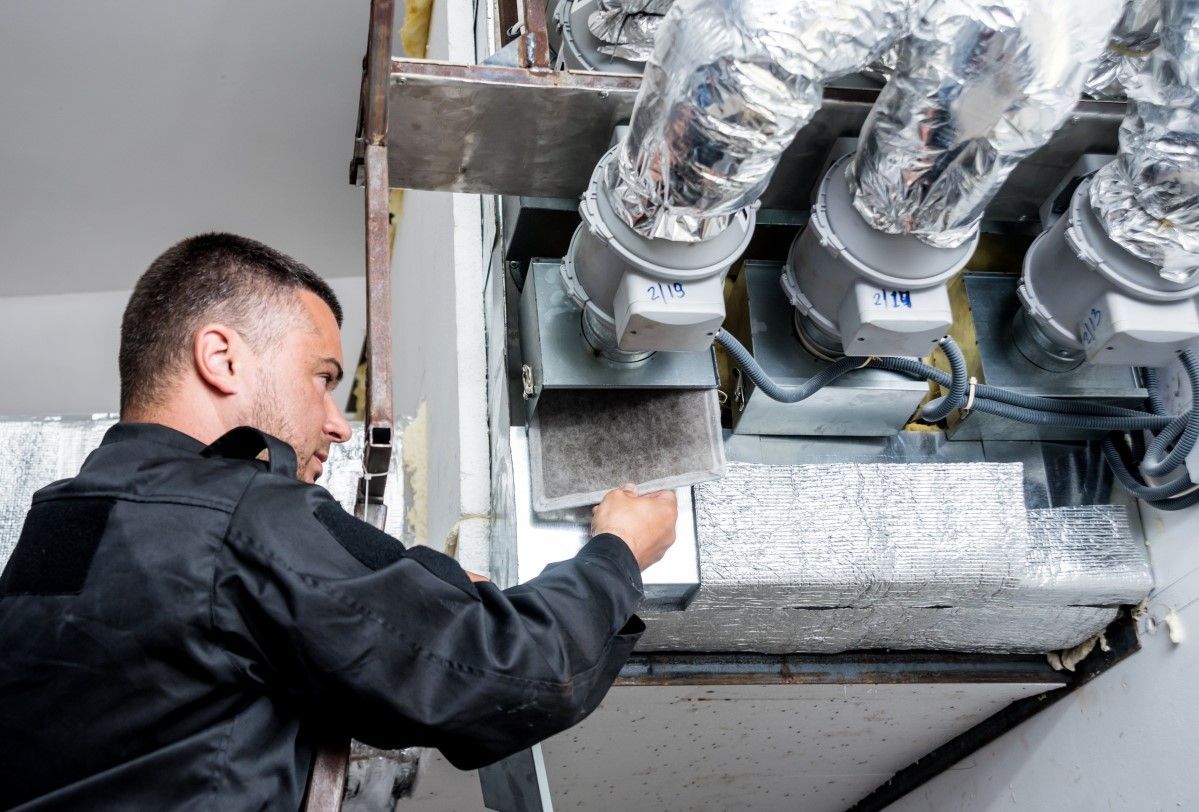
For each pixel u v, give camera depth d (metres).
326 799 0.98
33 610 0.95
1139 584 1.77
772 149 1.21
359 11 2.73
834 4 1.15
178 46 2.79
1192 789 1.69
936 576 1.68
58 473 1.87
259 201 3.36
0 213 3.31
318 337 1.16
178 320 1.10
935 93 1.23
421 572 0.97
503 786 1.59
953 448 1.82
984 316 1.77
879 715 2.06
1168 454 1.69
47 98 2.93
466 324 1.88
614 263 1.38
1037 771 1.99
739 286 1.77
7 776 0.93
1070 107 1.24
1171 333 1.46
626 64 1.74
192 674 0.93
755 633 1.80
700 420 1.59
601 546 1.15
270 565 0.93
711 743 2.15
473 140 1.49
